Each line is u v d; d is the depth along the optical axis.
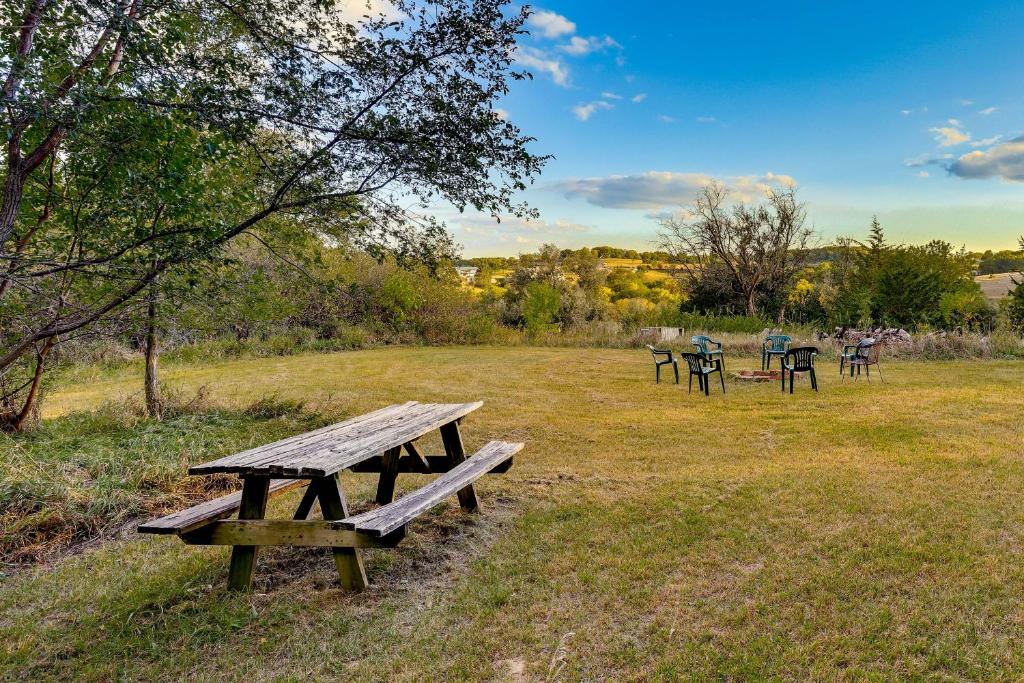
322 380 11.51
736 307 26.62
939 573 3.11
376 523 2.87
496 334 19.11
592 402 8.90
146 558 3.62
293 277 5.98
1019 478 4.65
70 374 9.66
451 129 4.96
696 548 3.55
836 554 3.39
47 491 4.28
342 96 4.91
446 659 2.50
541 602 2.96
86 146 4.28
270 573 3.37
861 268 20.36
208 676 2.40
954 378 9.99
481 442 6.48
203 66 4.55
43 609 2.99
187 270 4.79
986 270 21.61
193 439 6.07
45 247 5.45
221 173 5.14
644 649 2.53
